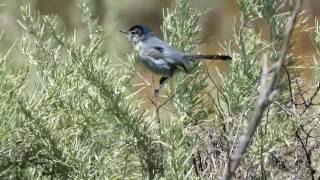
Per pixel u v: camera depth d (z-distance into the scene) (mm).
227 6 19422
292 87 9141
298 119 8383
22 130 7598
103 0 15836
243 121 8508
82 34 10453
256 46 9039
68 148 7559
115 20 15852
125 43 13203
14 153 7676
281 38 8555
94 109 7898
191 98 9164
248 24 9227
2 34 9133
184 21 9961
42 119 7543
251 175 8133
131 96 8203
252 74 8805
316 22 9352
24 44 8664
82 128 7930
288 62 8758
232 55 9398
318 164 8539
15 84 7559
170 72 9875
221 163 8109
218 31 19297
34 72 8625
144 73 13336
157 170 8008
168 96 9258
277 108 8688
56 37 8609
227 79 9016
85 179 7488
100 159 7656
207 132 8633
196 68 9414
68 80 7934
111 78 8016
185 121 8734
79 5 10531
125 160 8008
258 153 8141
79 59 7871
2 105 7410
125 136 8117
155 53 9961
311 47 16844
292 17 5129
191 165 8281
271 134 8219
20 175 7719
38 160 7719
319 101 9391
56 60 8695
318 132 8531
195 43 10148
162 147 8070
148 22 20328
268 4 8445
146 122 8047
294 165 8453
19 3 11547
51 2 16641
